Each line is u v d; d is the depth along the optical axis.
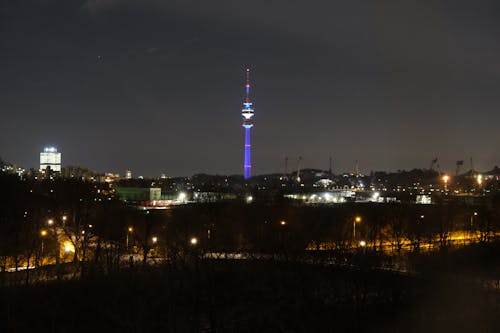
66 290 89.81
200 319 77.19
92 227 147.88
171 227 149.75
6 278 99.06
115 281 94.69
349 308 80.31
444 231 165.12
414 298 84.56
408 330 71.25
